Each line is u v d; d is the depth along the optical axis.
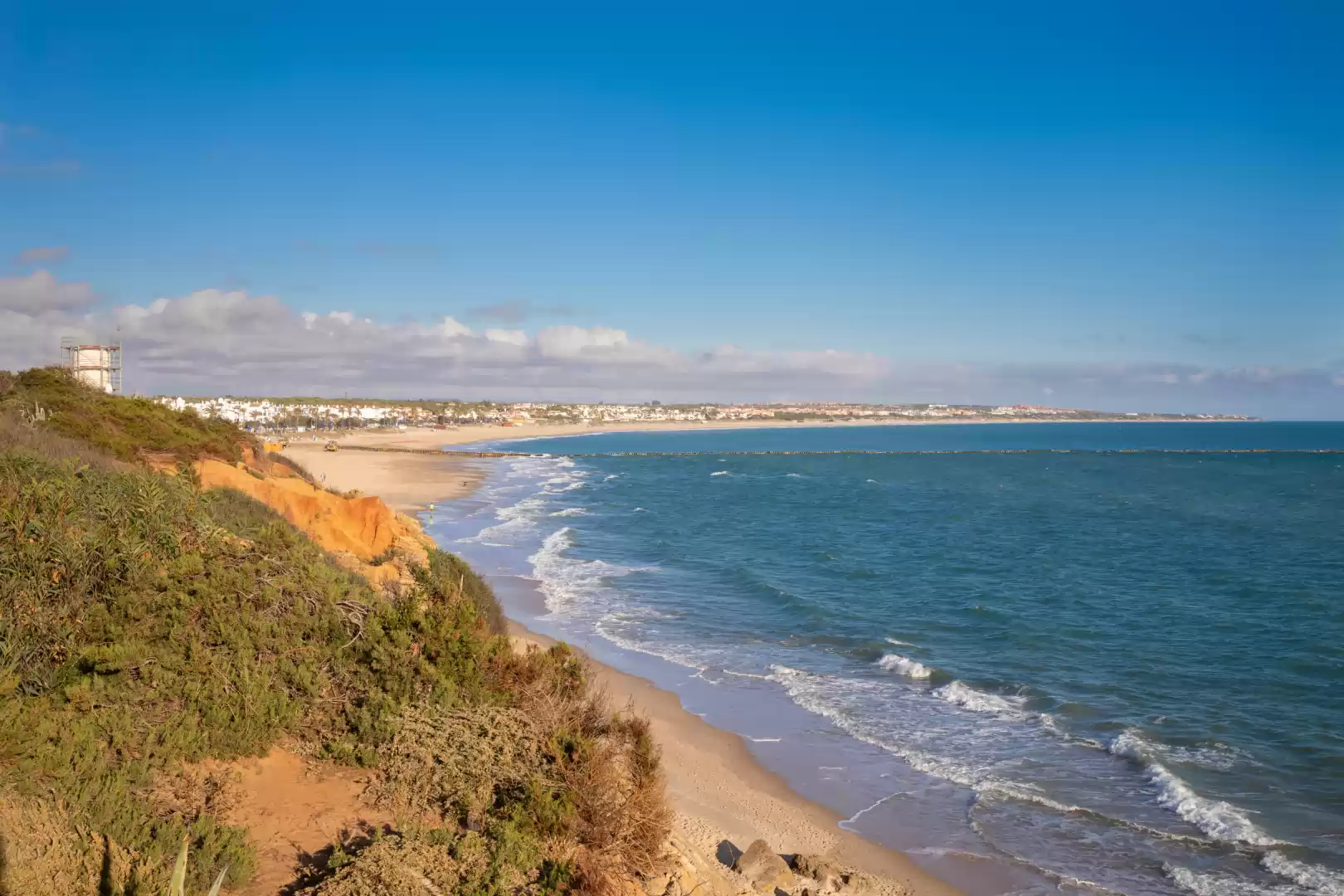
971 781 16.08
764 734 18.25
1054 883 12.65
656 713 19.27
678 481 94.38
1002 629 27.41
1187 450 182.88
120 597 9.28
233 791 7.41
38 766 6.56
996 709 19.83
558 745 8.91
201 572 10.27
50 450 16.34
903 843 13.78
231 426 29.44
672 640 25.50
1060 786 15.86
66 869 5.23
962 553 43.72
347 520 22.03
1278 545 47.25
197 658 8.91
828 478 102.12
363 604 11.27
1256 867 12.99
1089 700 20.52
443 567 20.75
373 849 6.54
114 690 8.17
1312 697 20.78
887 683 21.92
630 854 8.12
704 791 15.40
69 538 9.63
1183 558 42.59
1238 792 15.49
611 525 52.78
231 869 6.09
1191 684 21.80
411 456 119.56
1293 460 145.50
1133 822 14.42
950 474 110.50
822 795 15.45
